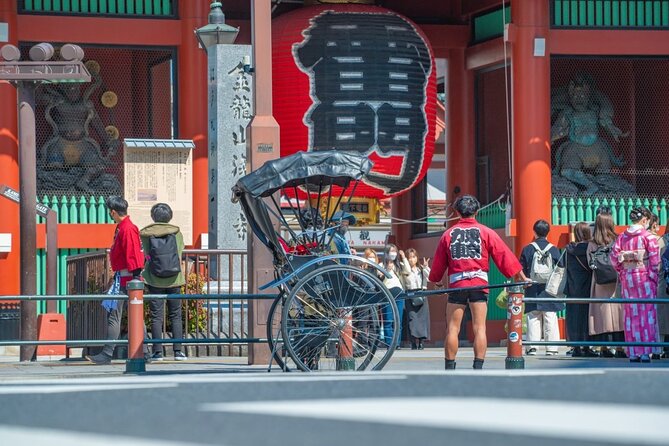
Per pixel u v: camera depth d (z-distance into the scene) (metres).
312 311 28.00
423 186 70.81
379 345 28.38
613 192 60.97
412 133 58.19
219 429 13.54
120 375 29.33
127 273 35.12
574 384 19.56
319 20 57.47
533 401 16.45
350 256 28.05
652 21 58.88
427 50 58.53
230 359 37.69
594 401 16.48
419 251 70.12
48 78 38.88
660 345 33.34
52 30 55.06
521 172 56.62
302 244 29.62
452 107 66.31
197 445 12.12
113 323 35.34
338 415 14.88
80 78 39.09
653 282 35.59
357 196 60.44
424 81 58.41
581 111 61.66
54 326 40.66
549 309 40.44
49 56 39.19
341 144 57.47
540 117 56.59
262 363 33.66
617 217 60.84
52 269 42.97
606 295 38.66
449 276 29.78
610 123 61.75
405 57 57.84
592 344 32.91
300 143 57.50
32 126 39.59
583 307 40.28
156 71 57.97
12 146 53.25
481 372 23.69
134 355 29.97
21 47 55.34
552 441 12.12
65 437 13.09
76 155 57.88
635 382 20.00
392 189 59.75
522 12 56.81
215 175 45.12
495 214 63.44
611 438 12.35
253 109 34.53
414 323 53.75
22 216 39.62
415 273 53.84
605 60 60.47
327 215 29.89
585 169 61.53
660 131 62.19
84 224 55.22
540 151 56.56
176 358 36.97
